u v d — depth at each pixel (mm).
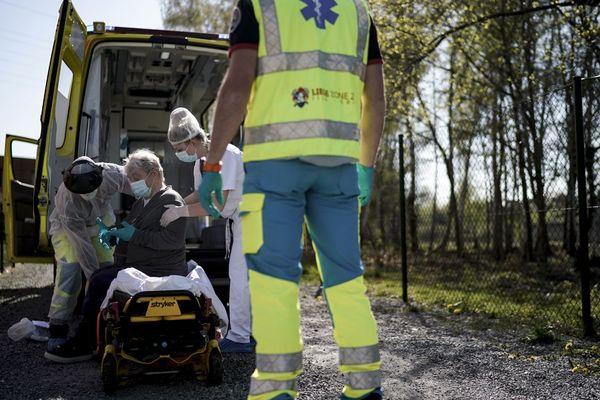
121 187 5227
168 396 3848
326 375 4266
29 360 4867
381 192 16875
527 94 13930
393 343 5453
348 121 2553
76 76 6566
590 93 8031
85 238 4969
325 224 2596
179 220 4488
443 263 13023
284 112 2473
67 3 5945
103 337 4227
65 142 6488
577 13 10828
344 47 2578
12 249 7223
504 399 3746
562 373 4355
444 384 4098
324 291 2645
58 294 4930
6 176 7285
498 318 6961
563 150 8375
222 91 2504
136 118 9617
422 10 12547
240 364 4676
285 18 2510
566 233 12094
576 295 8219
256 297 2463
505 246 12859
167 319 3955
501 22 12992
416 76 14625
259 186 2494
